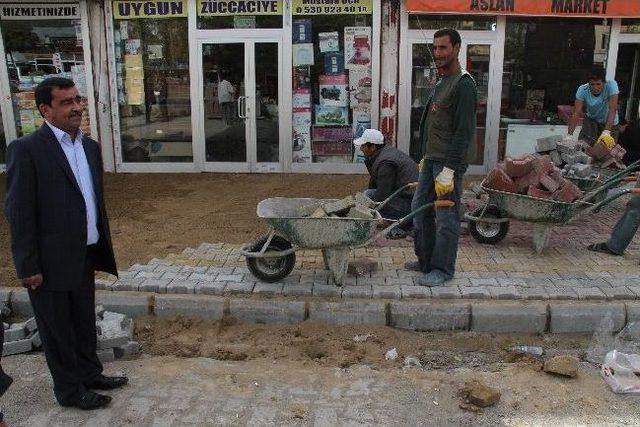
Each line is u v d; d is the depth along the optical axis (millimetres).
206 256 5945
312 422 3525
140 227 7109
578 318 4691
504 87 10070
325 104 10031
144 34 10023
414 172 6320
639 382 3865
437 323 4742
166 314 4891
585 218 7441
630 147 9031
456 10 9320
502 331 4730
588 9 9414
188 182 9711
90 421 3510
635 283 5172
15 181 3178
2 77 10336
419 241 5336
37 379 4008
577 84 10062
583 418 3561
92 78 10156
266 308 4793
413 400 3764
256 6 9727
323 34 9766
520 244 6332
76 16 9969
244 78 10039
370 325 4754
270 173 10367
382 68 9812
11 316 4977
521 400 3754
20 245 3209
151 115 10367
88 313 3697
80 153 3467
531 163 5758
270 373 4098
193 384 3943
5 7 9984
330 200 5379
